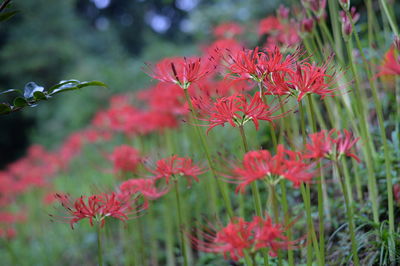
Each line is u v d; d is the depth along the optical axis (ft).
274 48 5.73
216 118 5.49
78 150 16.62
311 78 5.26
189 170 6.45
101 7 54.80
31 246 16.11
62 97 34.24
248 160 4.78
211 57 5.86
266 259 5.76
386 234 7.47
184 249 6.85
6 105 5.81
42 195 16.88
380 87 11.69
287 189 10.54
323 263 5.97
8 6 6.24
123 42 52.80
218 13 19.71
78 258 14.12
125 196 6.32
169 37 53.06
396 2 16.67
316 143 5.17
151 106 11.76
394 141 9.64
